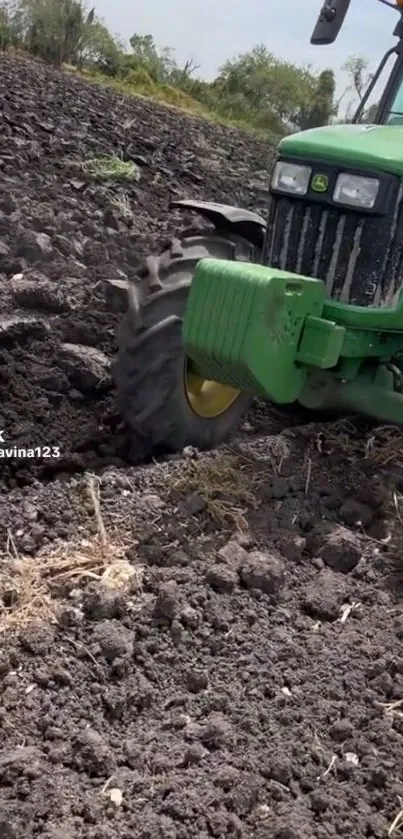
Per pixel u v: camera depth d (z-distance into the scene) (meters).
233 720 2.59
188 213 8.49
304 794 2.40
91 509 3.47
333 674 2.79
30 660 2.72
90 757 2.40
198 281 3.23
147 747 2.47
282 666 2.80
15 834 2.17
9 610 2.92
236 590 3.10
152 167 10.54
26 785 2.30
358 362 3.68
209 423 3.95
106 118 13.74
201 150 13.50
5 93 13.16
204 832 2.23
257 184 11.58
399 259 3.51
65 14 24.53
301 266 3.61
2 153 8.80
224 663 2.80
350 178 3.46
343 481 3.83
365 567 3.35
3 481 3.80
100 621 2.90
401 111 4.28
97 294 5.43
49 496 3.55
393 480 3.85
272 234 3.68
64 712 2.56
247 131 21.45
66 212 7.27
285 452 3.93
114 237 7.00
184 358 3.73
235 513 3.48
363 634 2.99
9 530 3.34
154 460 3.86
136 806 2.29
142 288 3.77
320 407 3.75
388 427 4.18
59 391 4.41
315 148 3.52
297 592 3.17
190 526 3.41
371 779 2.45
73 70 24.50
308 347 3.36
